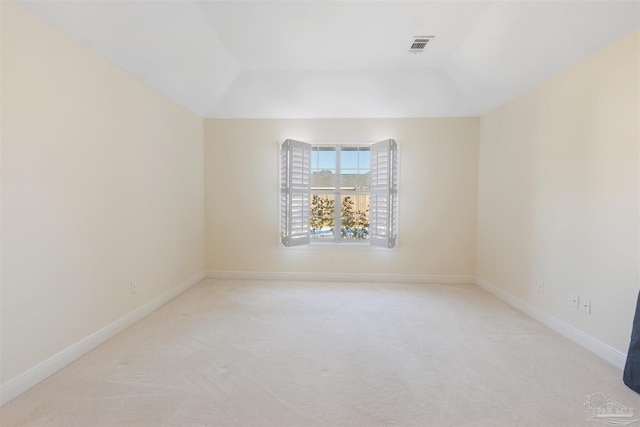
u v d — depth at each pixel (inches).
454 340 103.1
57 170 83.2
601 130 92.2
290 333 107.7
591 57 95.0
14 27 71.6
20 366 73.7
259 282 171.3
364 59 135.3
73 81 87.7
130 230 113.0
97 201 97.2
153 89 125.9
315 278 176.1
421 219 171.3
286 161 165.5
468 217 169.8
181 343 99.5
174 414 66.7
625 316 85.3
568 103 104.5
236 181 175.5
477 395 73.9
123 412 67.2
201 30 110.3
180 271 150.5
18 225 73.2
